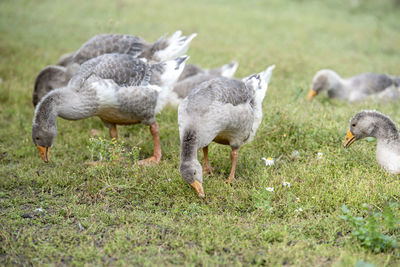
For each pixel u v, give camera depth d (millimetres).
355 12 22750
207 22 18203
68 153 7758
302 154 7309
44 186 6473
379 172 6523
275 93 10133
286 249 4734
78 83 6816
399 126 7812
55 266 4539
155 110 7344
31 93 10125
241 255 4738
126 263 4562
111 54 7281
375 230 4824
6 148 7863
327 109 9242
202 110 5898
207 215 5543
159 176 6527
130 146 7934
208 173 6910
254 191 5875
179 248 4820
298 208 5660
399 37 18500
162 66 7457
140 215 5543
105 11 18984
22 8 19000
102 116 7211
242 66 12477
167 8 20234
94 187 6332
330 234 5082
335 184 6176
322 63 13672
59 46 14164
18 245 4891
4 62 12000
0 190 6453
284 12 21391
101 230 5293
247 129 6438
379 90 10609
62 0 20781
